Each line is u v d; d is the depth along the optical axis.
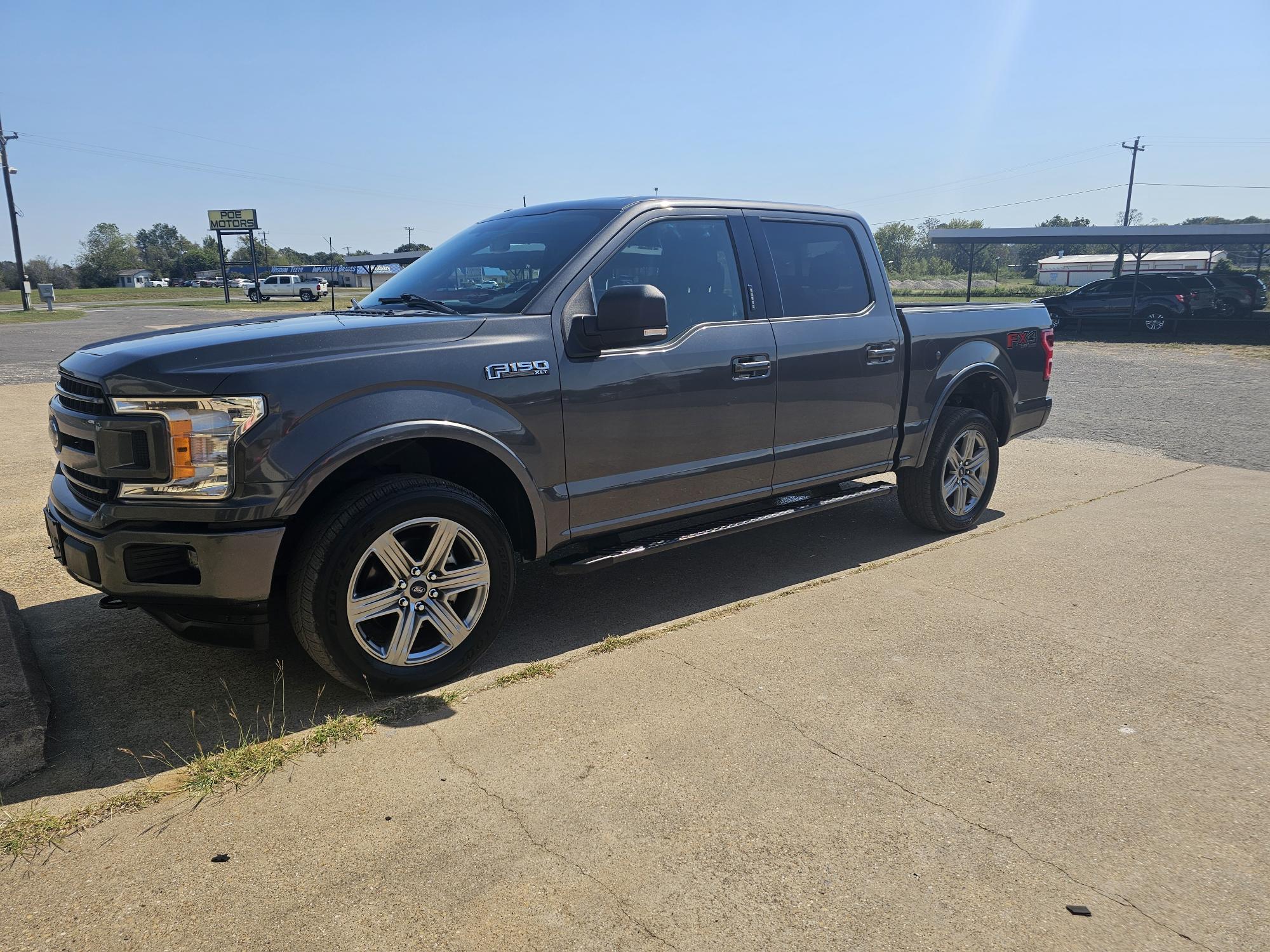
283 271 63.34
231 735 3.10
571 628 4.12
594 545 4.01
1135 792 2.72
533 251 4.02
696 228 4.29
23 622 4.00
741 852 2.42
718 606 4.39
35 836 2.49
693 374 4.09
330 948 2.07
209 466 2.95
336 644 3.14
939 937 2.10
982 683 3.47
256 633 3.16
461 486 3.57
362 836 2.50
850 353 4.78
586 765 2.88
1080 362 18.14
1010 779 2.78
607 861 2.38
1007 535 5.62
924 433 5.30
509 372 3.50
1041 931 2.12
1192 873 2.33
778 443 4.53
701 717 3.19
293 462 3.01
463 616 3.54
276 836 2.50
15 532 5.57
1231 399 12.45
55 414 3.34
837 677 3.52
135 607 3.22
